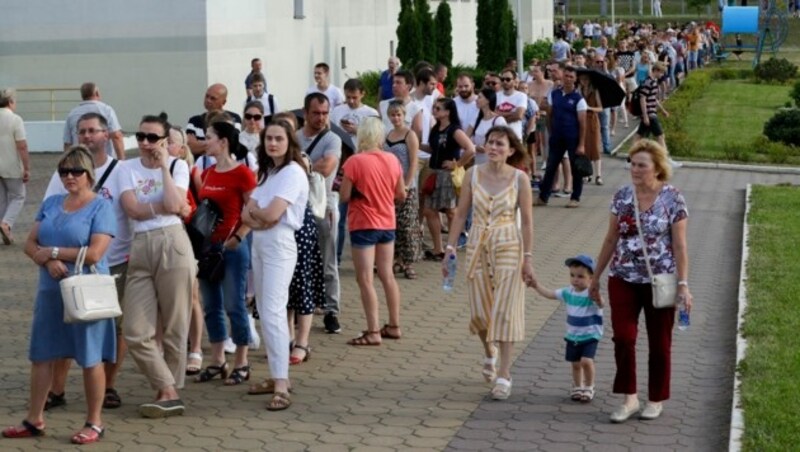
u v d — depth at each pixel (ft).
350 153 81.71
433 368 67.21
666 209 56.75
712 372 65.92
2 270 94.53
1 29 188.03
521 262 61.36
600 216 122.21
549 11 407.44
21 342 72.49
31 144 173.58
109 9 184.75
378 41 266.36
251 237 65.31
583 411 59.36
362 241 71.20
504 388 61.11
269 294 60.23
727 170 165.58
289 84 213.05
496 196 61.46
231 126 63.82
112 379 60.08
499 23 294.87
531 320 78.64
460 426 57.11
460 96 107.65
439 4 275.59
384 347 71.67
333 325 74.95
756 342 68.85
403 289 87.66
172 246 58.44
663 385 57.82
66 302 52.65
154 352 58.44
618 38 392.47
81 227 54.08
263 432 56.29
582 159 125.70
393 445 54.44
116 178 59.67
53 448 53.88
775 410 56.13
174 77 183.93
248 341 64.44
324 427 57.00
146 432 56.24
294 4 217.36
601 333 60.49
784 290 82.64
